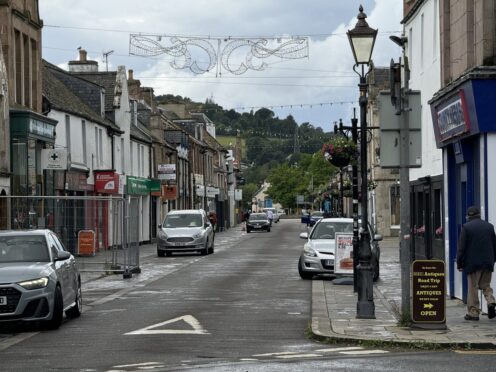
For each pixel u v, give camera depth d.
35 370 12.13
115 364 12.47
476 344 13.91
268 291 24.08
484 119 18.36
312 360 12.63
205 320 17.73
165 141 73.19
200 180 92.19
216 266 34.59
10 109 35.06
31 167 36.41
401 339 14.25
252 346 14.23
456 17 22.48
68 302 17.81
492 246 16.81
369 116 62.22
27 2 38.94
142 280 28.30
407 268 15.94
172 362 12.58
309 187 131.62
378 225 59.72
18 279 16.22
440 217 30.20
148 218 63.47
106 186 48.94
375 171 59.81
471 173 19.91
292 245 54.12
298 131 173.38
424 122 31.94
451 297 21.83
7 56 36.38
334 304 20.36
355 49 19.00
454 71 22.80
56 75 52.84
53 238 18.72
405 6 35.38
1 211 28.67
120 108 56.34
